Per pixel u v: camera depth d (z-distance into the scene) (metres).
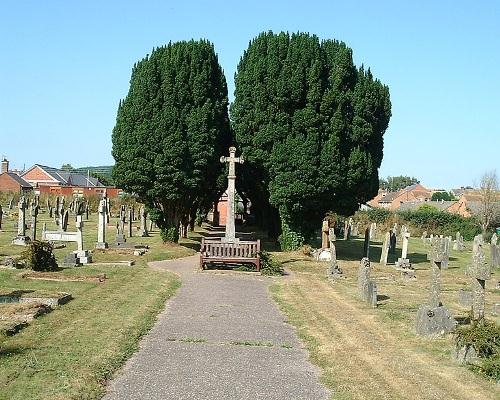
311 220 34.97
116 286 19.56
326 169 31.94
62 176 110.88
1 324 12.62
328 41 34.19
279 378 10.29
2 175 92.88
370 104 33.12
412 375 10.67
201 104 33.72
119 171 33.59
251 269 26.53
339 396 9.38
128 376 9.98
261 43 34.28
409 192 140.75
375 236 59.03
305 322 15.50
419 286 24.53
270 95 32.69
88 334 12.55
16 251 27.78
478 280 13.12
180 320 15.07
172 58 33.44
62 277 20.30
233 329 14.27
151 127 32.56
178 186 33.19
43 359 10.45
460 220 72.19
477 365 11.04
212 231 54.84
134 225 53.28
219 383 9.83
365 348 12.72
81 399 8.58
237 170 37.28
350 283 23.98
